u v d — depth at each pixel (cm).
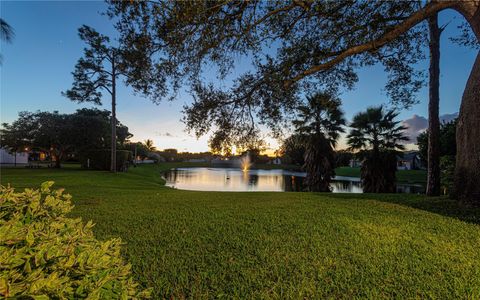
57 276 101
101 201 778
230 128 666
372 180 1795
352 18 593
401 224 486
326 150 1897
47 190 174
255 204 715
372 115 1811
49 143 2802
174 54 520
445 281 277
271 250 362
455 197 670
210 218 541
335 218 531
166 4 420
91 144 2956
